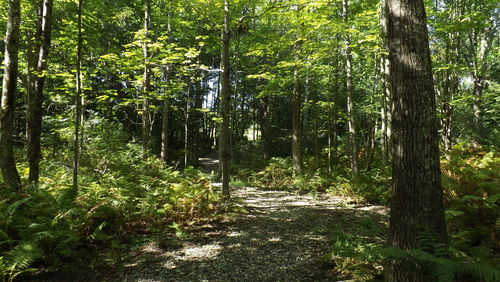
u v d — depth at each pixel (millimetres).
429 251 3117
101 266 4664
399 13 3402
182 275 4414
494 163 8750
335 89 13641
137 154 12742
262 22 16391
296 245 5523
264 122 26438
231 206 8156
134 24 16828
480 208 5496
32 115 6457
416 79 3289
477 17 9648
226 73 8758
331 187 11383
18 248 3869
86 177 8289
